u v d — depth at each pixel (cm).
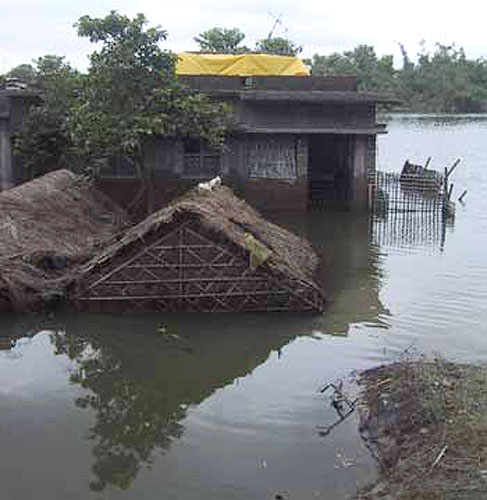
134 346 1425
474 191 3588
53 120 2583
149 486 928
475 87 11131
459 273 1961
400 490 838
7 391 1220
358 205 2817
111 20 2306
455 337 1452
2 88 2748
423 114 11156
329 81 2719
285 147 2769
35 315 1571
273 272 1584
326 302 1658
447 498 793
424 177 2994
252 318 1571
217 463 980
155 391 1227
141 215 2608
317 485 917
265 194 2783
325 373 1277
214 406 1157
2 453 1010
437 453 877
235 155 2748
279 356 1368
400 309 1641
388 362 1316
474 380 1060
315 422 1085
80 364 1344
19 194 1956
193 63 2834
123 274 1584
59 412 1142
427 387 1045
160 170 2712
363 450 991
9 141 2678
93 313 1589
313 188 3114
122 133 2289
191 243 1572
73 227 1991
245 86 2734
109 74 2306
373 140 2788
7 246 1669
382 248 2269
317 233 2481
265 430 1069
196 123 2381
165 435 1065
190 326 1527
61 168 2655
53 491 916
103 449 1024
